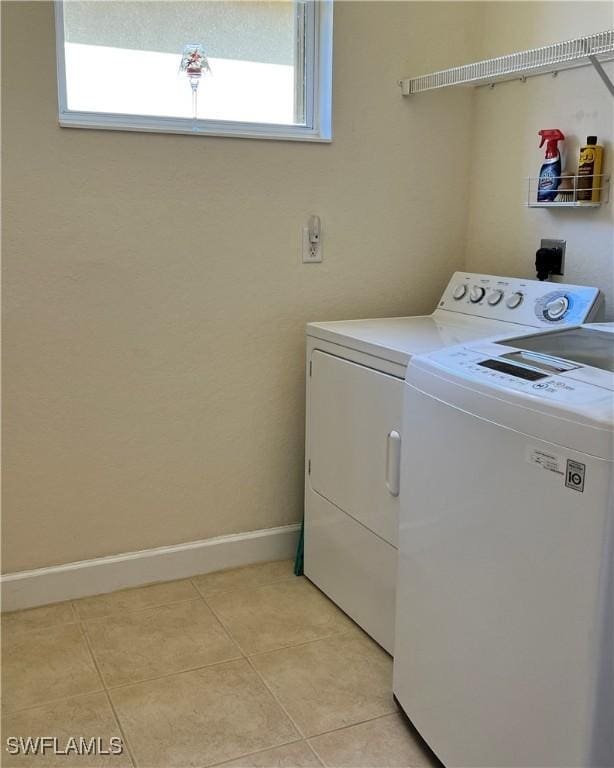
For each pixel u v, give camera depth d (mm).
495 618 1429
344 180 2496
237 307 2422
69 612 2293
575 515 1224
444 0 2527
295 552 2680
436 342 2031
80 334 2236
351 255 2559
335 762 1709
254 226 2393
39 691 1921
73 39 2193
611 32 1771
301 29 2465
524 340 1788
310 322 2521
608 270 2174
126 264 2250
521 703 1378
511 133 2488
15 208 2096
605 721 1250
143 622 2246
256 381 2502
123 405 2332
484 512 1436
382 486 2023
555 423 1247
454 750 1591
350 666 2051
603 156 2150
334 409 2254
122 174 2195
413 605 1727
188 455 2453
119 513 2395
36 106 2066
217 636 2180
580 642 1236
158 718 1833
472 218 2703
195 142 2266
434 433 1585
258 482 2580
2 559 2271
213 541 2547
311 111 2492
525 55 2023
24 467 2246
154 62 2293
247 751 1736
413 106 2551
